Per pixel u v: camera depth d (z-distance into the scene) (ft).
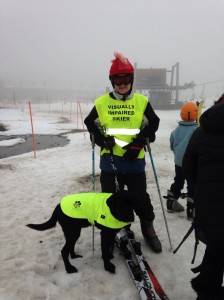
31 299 9.45
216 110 6.92
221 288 7.81
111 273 10.52
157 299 8.75
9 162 30.09
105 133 11.21
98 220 9.80
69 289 9.85
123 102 10.98
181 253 11.64
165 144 37.91
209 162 7.04
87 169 26.27
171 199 15.16
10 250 12.46
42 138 51.49
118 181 11.71
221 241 6.86
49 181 22.77
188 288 9.71
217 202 6.81
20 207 17.40
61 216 10.30
